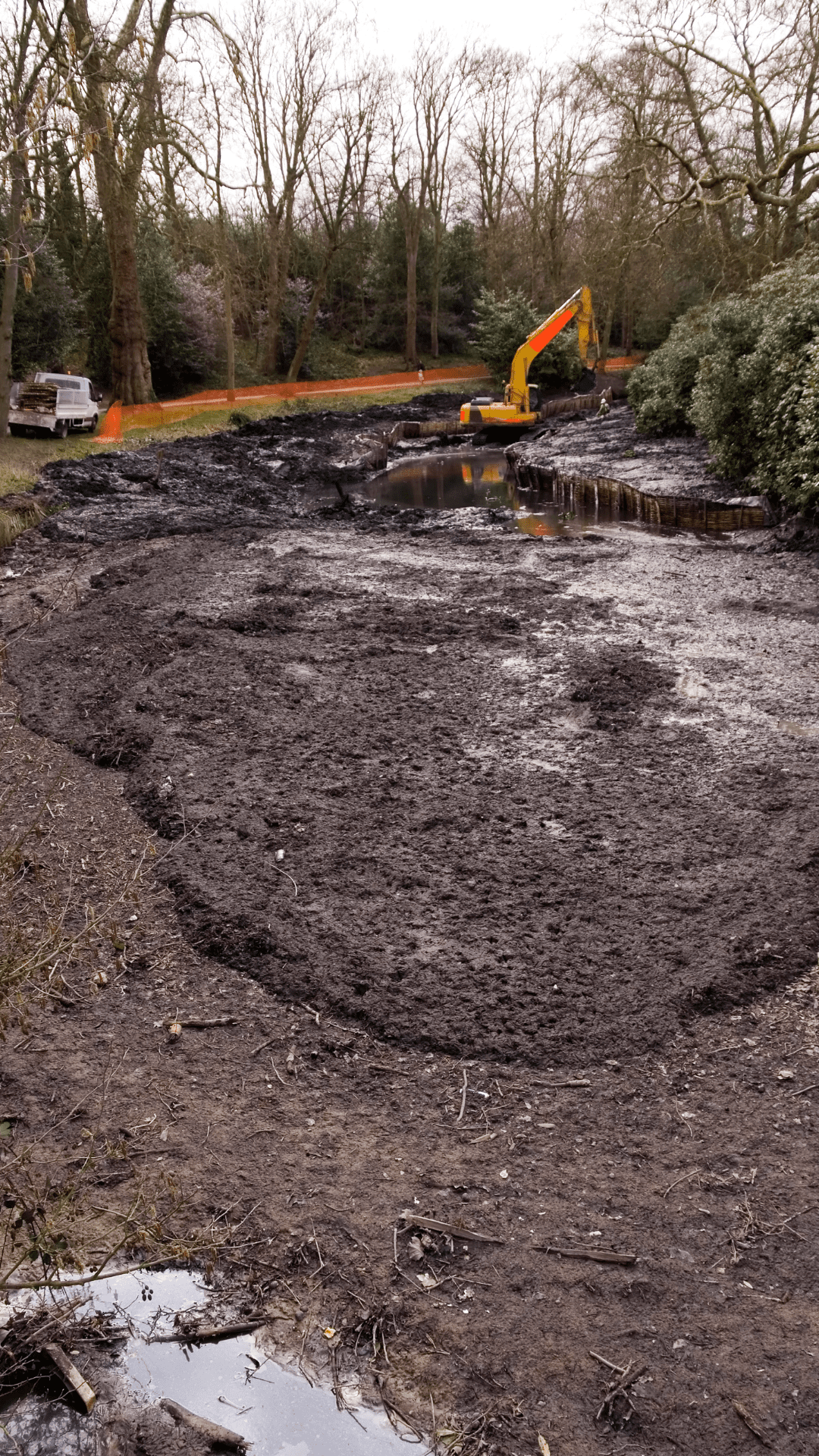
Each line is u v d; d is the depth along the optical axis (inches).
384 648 344.2
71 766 255.1
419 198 1676.9
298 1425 98.6
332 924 179.9
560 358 1457.9
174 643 347.3
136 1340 108.5
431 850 206.4
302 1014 159.6
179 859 202.5
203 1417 100.0
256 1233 119.5
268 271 1405.0
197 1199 124.1
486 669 321.7
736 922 177.5
